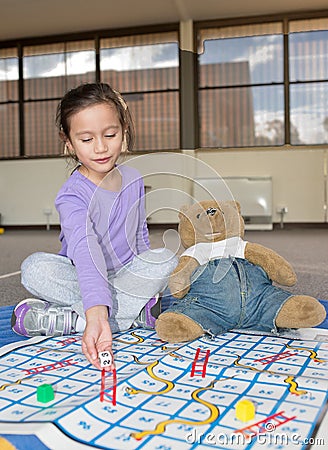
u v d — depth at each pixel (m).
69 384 0.81
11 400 0.75
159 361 0.91
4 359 0.95
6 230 5.12
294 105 4.68
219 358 0.94
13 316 1.15
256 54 4.72
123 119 1.06
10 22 4.76
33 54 5.17
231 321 1.11
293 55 4.65
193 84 4.80
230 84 4.79
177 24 4.82
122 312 1.15
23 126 5.22
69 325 1.12
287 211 4.62
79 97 1.01
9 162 5.16
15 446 0.61
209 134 4.87
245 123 4.79
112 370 0.82
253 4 4.41
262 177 4.42
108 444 0.61
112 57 5.02
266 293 1.13
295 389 0.77
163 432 0.64
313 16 4.55
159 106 4.95
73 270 1.17
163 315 1.06
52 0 4.29
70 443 0.61
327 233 4.04
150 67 4.95
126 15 4.64
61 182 5.03
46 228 5.09
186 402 0.73
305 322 1.08
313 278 1.90
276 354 0.96
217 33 4.77
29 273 1.15
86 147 1.02
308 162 4.56
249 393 0.76
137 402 0.73
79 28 4.94
